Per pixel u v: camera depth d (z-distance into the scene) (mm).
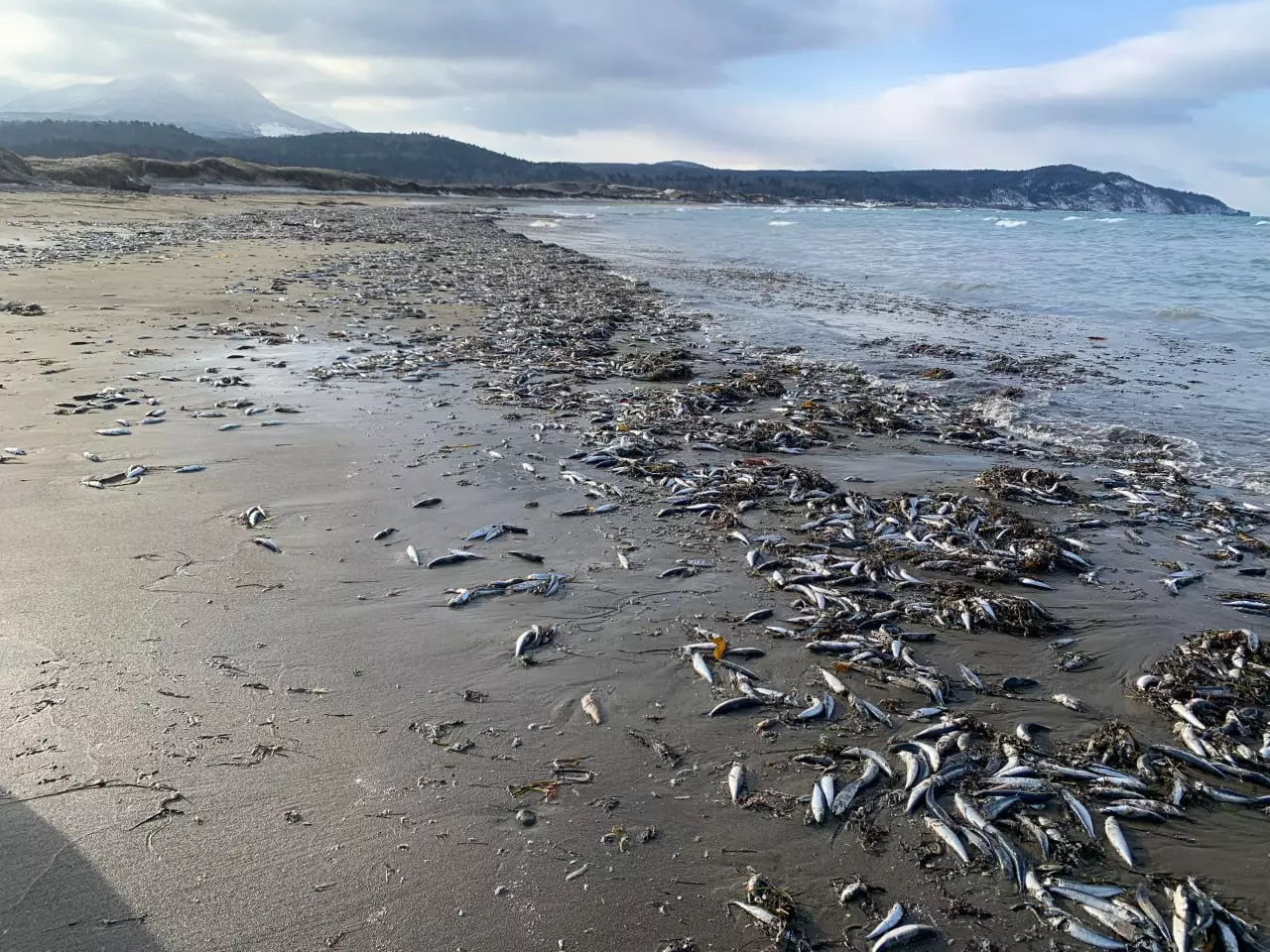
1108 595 7051
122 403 10812
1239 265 36438
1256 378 15352
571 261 33656
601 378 13867
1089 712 5395
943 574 7328
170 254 27891
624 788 4473
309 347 14812
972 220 101375
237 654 5461
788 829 4242
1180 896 3854
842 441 11266
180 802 4113
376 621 6004
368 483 8570
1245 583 7359
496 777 4477
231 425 10117
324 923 3500
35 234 31734
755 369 15234
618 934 3559
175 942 3361
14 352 13203
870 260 40094
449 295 22062
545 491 8672
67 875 3645
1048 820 4398
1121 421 12555
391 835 4012
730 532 7820
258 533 7281
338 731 4762
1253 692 5590
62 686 4977
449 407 11594
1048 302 25109
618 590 6680
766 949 3529
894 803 4449
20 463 8609
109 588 6176
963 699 5492
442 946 3439
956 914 3775
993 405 13367
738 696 5328
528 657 5660
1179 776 4730
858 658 5820
